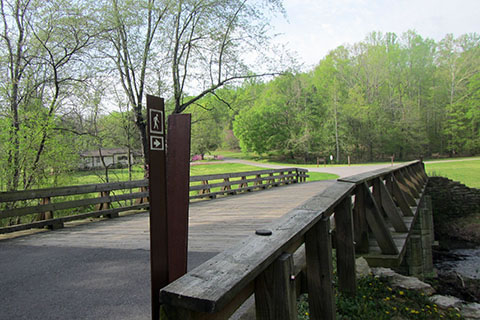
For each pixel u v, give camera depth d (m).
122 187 9.23
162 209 1.89
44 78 11.73
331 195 2.92
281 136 57.75
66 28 11.71
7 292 3.62
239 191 14.93
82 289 3.64
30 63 11.30
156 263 1.83
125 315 2.98
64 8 11.24
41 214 7.43
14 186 9.53
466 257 13.62
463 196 18.45
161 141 1.92
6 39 10.75
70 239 6.27
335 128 53.38
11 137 9.52
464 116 53.41
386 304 4.65
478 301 8.47
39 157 10.05
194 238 5.77
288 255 1.72
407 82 63.03
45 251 5.37
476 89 53.66
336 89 54.81
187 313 1.14
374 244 4.99
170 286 1.18
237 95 16.11
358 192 4.40
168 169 2.03
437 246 15.25
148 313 3.02
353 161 56.81
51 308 3.17
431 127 59.91
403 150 57.72
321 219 2.41
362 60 62.28
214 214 8.48
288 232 1.87
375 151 57.25
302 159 58.72
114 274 4.12
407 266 8.00
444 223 17.89
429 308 4.90
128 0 12.30
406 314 4.54
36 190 7.08
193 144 19.69
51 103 11.03
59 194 7.55
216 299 1.06
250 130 58.84
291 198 11.27
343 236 3.20
